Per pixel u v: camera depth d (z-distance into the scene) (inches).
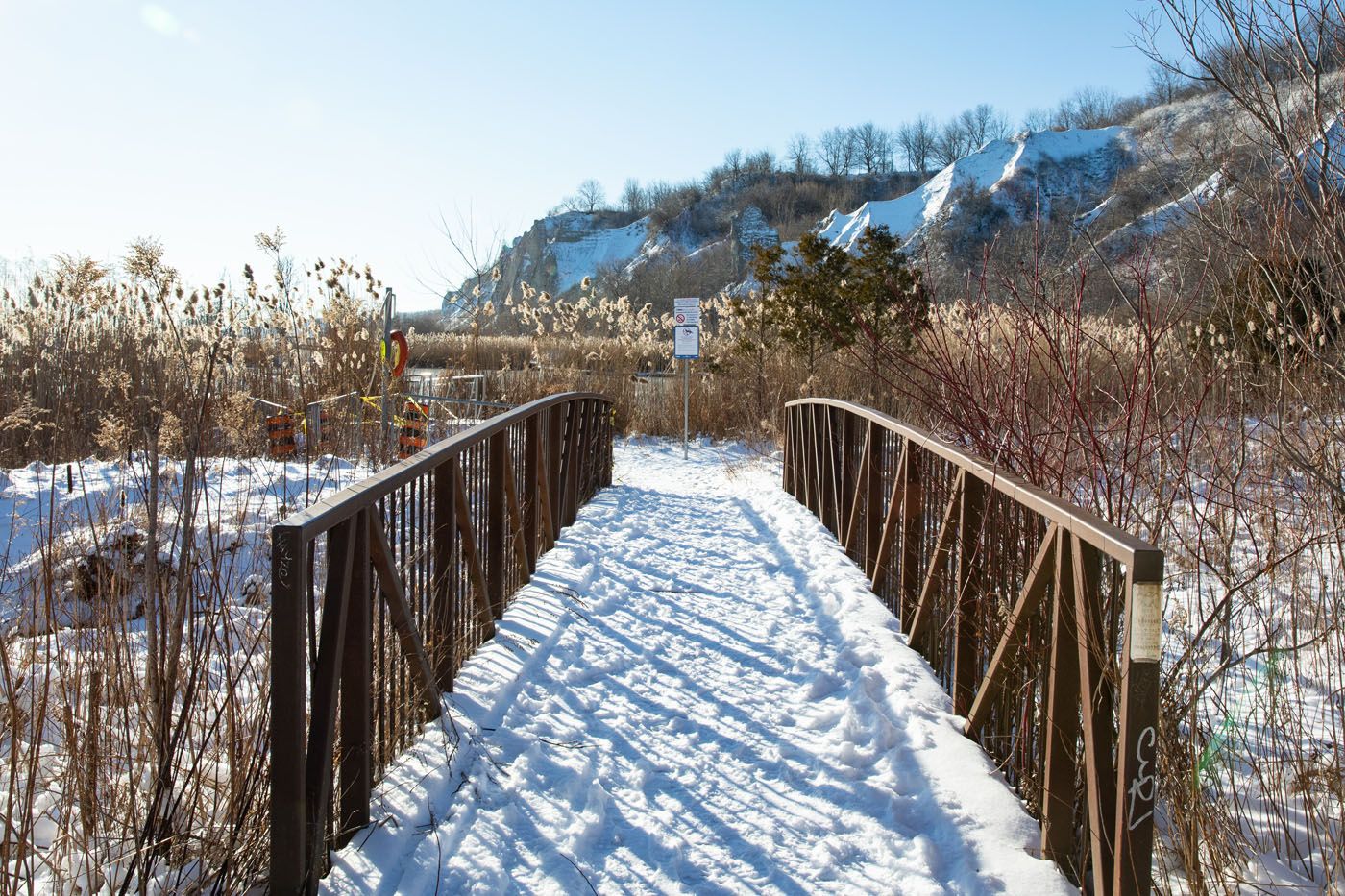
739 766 141.6
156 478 112.7
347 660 116.5
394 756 134.6
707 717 159.8
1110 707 109.6
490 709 157.6
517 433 245.0
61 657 121.3
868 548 243.0
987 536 152.3
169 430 150.5
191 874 104.2
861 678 169.8
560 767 138.5
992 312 191.9
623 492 414.0
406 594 143.9
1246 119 151.5
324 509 103.7
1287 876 114.4
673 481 467.2
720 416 642.8
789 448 409.1
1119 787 89.2
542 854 115.0
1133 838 88.4
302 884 97.9
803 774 138.5
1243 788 134.5
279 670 96.0
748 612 223.5
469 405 526.0
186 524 112.5
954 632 161.3
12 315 393.7
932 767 138.1
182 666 117.7
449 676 161.5
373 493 118.7
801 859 115.9
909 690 166.1
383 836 115.5
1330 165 135.2
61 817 102.1
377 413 429.1
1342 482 153.8
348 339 454.0
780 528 323.6
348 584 111.7
